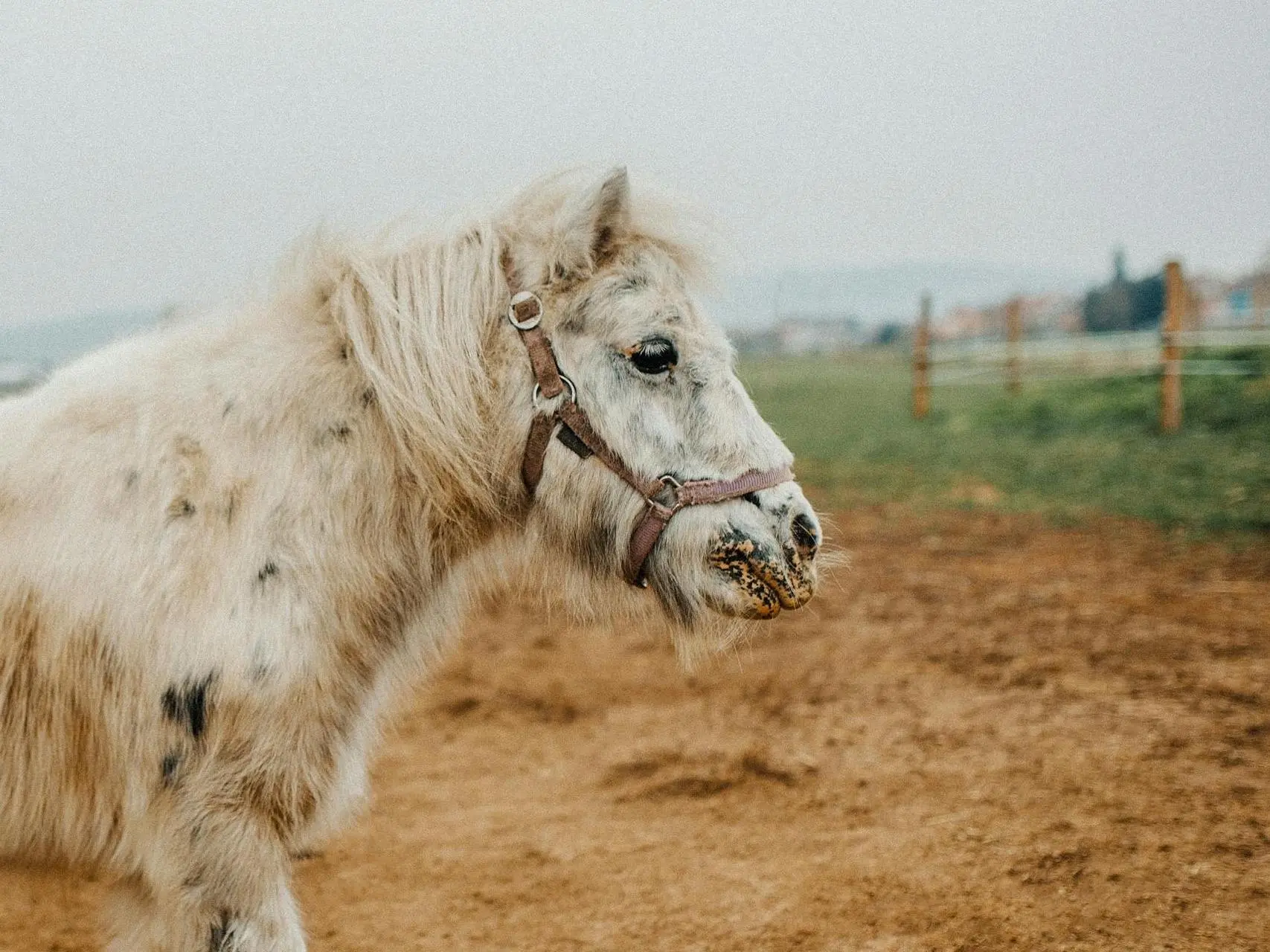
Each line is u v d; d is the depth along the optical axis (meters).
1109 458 12.97
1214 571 8.00
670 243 2.76
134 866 2.40
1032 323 57.72
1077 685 5.65
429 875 4.14
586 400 2.63
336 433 2.48
